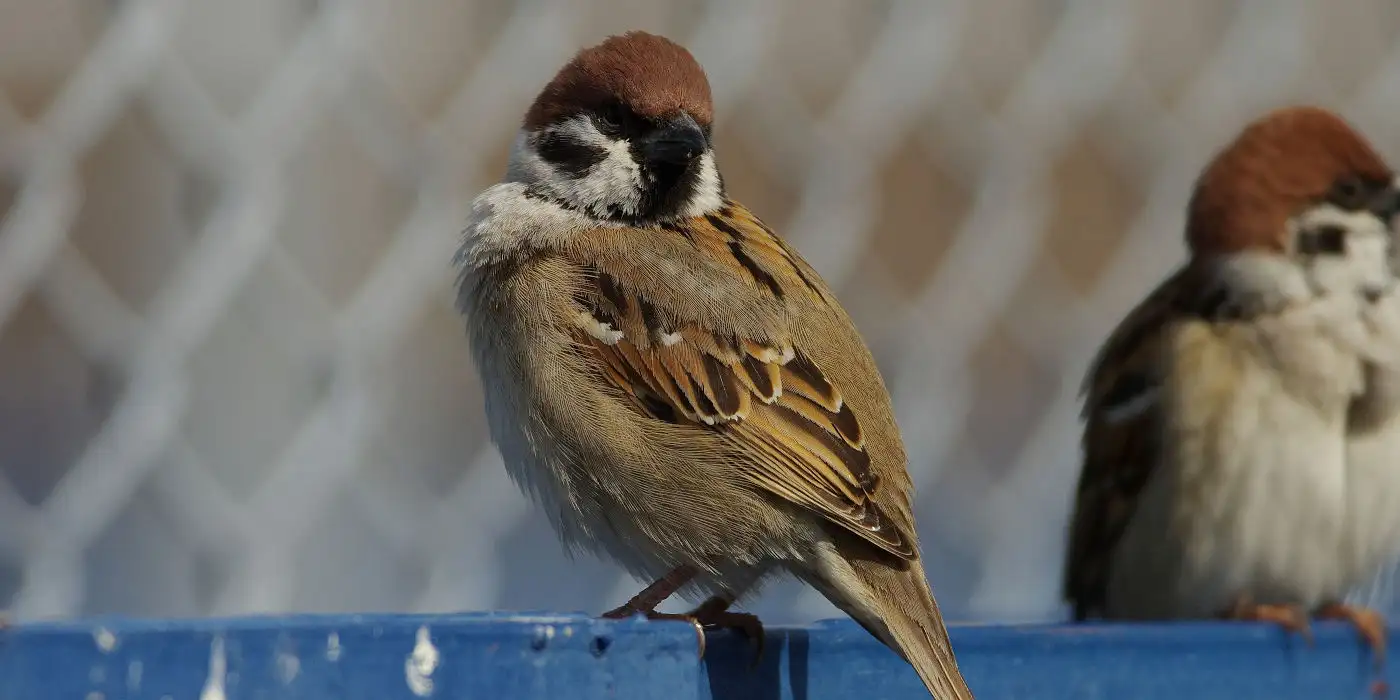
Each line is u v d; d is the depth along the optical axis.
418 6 9.03
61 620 4.77
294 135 8.45
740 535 7.13
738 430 7.14
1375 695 7.25
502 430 7.64
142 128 8.36
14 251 7.80
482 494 8.99
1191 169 12.16
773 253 7.80
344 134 8.61
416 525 8.88
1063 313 11.65
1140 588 9.74
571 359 7.38
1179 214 12.06
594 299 7.45
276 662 4.69
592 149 7.91
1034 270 11.60
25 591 7.71
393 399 9.91
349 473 8.47
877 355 10.86
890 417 7.32
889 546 6.70
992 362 12.40
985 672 6.15
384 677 4.81
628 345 7.33
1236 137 9.73
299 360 8.40
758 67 10.26
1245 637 6.79
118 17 8.02
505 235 7.83
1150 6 12.22
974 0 11.12
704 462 7.16
